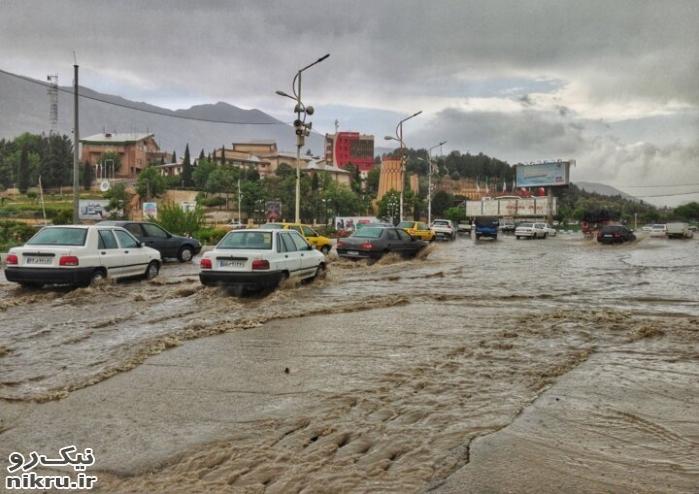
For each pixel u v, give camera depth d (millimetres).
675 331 8188
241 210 91750
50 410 4793
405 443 4051
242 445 4035
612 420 4551
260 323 8625
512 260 22828
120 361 6328
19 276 11297
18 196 109000
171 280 13820
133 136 141250
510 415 4645
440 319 9102
